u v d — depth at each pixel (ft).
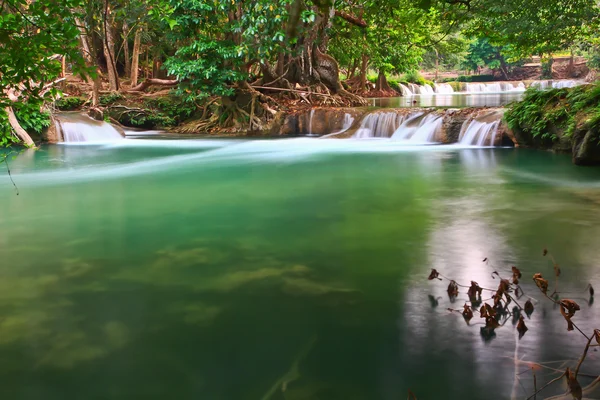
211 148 57.21
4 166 44.73
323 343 12.12
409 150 51.08
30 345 12.25
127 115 77.77
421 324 12.91
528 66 184.03
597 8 43.11
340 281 15.99
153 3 21.56
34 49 12.10
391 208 26.23
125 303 14.61
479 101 98.37
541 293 14.52
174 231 22.27
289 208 26.66
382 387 10.26
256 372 10.98
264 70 75.46
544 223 22.49
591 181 32.48
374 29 82.74
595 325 12.48
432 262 17.58
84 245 20.35
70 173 40.57
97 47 85.66
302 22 59.93
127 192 32.19
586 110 40.19
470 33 45.52
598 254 18.01
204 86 64.59
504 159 42.86
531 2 42.68
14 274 17.06
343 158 46.80
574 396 9.16
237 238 21.06
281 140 63.36
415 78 150.61
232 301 14.65
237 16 64.90
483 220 23.29
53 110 65.98
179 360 11.52
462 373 10.63
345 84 113.19
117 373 11.03
